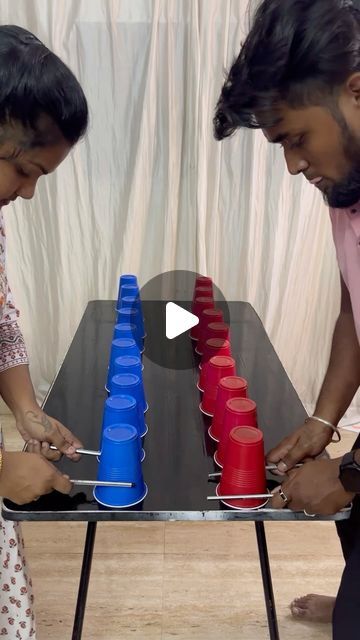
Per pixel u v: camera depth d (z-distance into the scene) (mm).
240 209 1883
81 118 667
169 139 1785
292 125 625
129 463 739
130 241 1872
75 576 1413
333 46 562
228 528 1591
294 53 569
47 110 627
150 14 1672
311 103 599
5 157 658
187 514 735
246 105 612
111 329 1329
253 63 589
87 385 1062
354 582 890
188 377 1116
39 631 1251
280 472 828
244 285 1974
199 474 825
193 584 1396
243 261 1946
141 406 923
